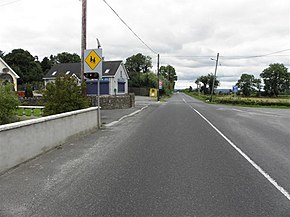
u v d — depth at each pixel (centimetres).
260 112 2575
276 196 470
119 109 2544
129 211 409
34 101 2520
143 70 9650
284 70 10088
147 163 672
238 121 1684
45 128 766
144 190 492
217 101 4709
